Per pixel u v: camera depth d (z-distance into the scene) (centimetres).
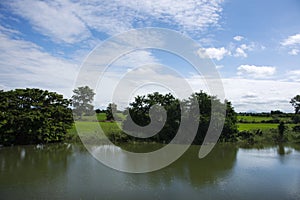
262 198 1425
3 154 2655
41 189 1523
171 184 1659
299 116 4741
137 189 1549
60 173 1880
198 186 1622
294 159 2506
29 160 2353
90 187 1573
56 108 3438
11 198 1377
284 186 1631
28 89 3350
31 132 3177
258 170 2047
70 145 3319
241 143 3672
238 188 1593
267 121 5006
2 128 3044
